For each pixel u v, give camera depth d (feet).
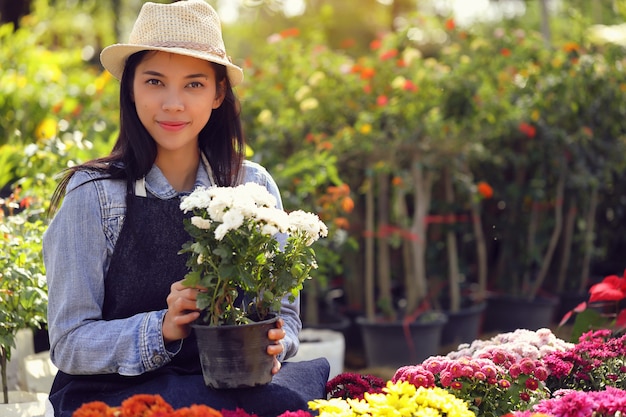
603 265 22.15
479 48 17.80
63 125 15.75
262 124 17.33
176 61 6.91
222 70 7.22
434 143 16.74
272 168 16.01
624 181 20.86
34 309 9.24
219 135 7.52
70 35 30.99
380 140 16.35
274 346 6.29
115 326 6.55
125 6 34.96
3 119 16.35
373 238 18.67
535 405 6.86
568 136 19.03
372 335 16.65
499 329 19.45
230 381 6.17
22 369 10.23
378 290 19.03
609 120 19.11
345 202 14.87
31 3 26.43
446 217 18.08
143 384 6.56
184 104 6.90
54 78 18.19
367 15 32.24
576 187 19.21
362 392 7.37
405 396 6.35
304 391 6.77
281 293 6.45
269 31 31.63
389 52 17.02
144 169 6.98
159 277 6.80
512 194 19.10
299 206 14.80
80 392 6.71
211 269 6.28
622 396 6.67
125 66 7.10
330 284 18.66
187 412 5.55
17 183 11.53
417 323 16.40
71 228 6.73
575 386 7.88
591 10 30.01
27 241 9.37
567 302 20.12
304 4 30.07
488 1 30.94
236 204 5.99
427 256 18.30
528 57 18.26
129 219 6.80
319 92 17.15
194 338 6.91
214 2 32.63
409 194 18.86
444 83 16.53
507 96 18.04
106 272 6.87
